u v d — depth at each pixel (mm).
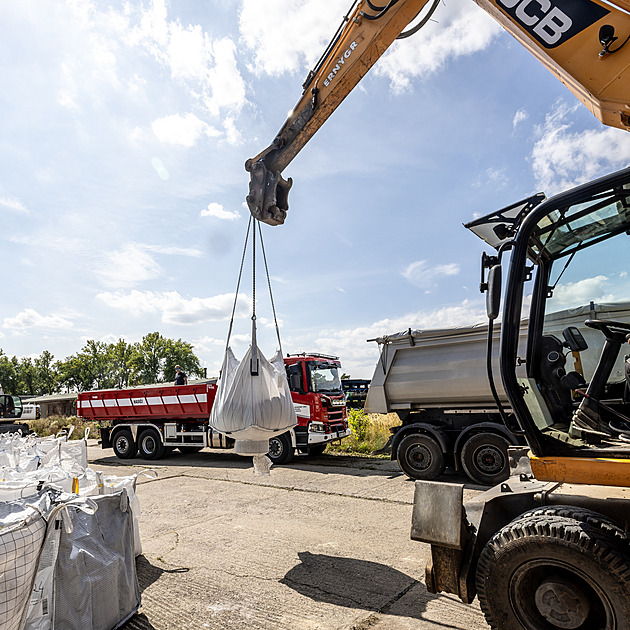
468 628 3406
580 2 2951
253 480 9305
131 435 13633
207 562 4855
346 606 3791
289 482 8945
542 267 3631
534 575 2738
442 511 3045
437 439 8398
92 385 69812
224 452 14062
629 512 2717
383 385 8977
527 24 3113
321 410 11008
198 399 12375
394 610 3699
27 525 2512
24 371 70562
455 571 3020
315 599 3932
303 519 6383
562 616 2549
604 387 3229
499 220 3809
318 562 4762
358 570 4531
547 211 3156
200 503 7535
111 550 3508
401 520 6168
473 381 8094
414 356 8852
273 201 5125
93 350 69938
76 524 3295
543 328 3602
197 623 3578
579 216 3309
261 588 4176
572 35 2977
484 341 8188
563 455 3012
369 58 4590
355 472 9742
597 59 2904
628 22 2807
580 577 2492
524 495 3139
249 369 4973
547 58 3070
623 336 3275
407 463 8781
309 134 5105
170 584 4305
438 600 3859
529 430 3072
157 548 5359
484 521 3119
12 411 21328
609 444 3057
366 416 13609
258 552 5117
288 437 11109
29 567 2471
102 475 4562
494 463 7777
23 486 3670
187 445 12641
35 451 6344
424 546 5148
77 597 3086
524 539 2664
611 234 3420
